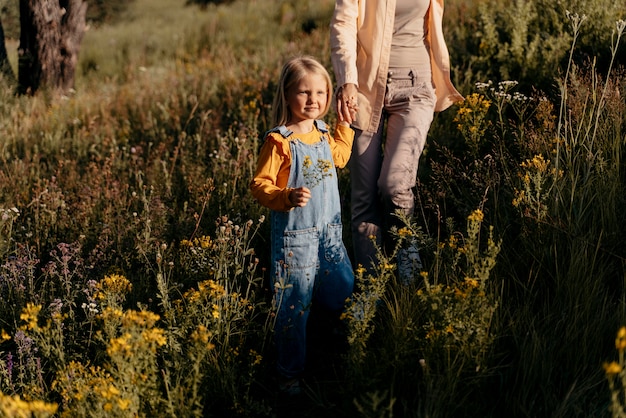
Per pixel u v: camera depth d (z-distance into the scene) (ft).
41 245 14.70
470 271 9.71
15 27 55.31
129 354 8.41
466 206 12.85
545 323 9.91
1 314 11.79
